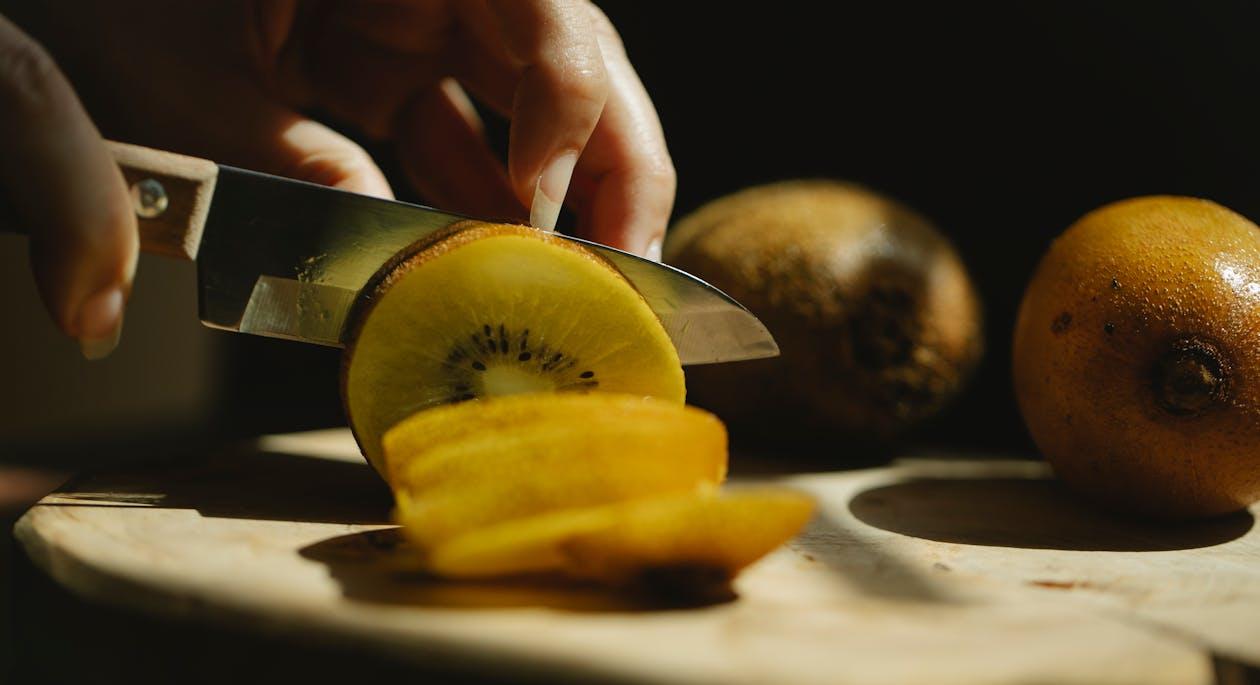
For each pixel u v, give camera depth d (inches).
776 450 13.5
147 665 8.5
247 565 8.8
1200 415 10.3
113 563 8.7
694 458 8.8
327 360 19.9
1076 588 9.2
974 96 16.7
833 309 12.7
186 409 19.8
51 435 17.5
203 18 12.1
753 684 7.5
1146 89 15.7
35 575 9.2
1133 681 7.8
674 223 18.7
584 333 10.1
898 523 10.8
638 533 8.3
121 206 9.2
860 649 7.8
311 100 14.1
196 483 10.9
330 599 8.3
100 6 12.1
